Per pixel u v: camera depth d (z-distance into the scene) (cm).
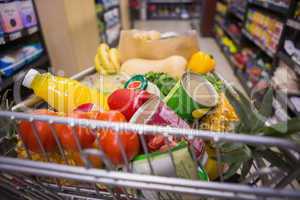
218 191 39
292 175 46
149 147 49
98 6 295
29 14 170
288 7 163
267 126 51
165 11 768
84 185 55
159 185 40
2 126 57
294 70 151
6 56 154
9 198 57
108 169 40
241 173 60
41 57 190
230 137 38
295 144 36
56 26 189
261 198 38
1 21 142
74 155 50
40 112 51
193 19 746
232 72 326
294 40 170
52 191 56
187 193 40
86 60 229
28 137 50
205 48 452
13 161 43
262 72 210
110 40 333
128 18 500
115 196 51
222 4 467
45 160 52
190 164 48
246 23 287
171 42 100
